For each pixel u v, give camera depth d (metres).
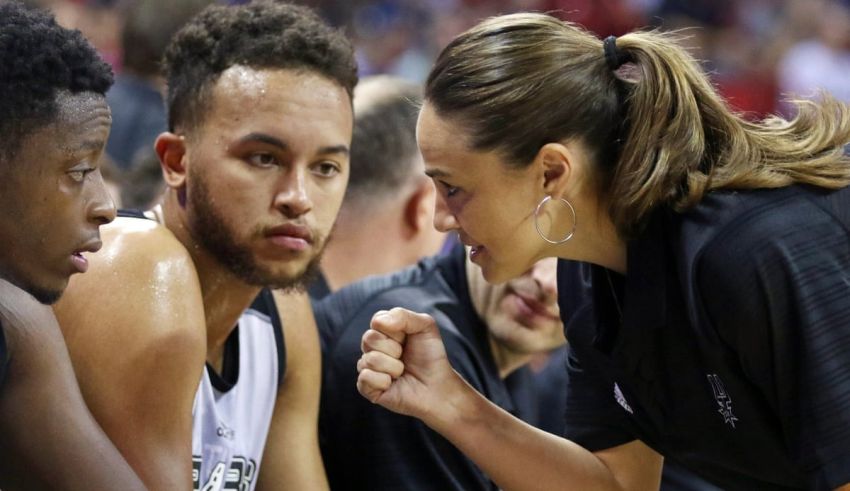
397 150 10.34
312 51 6.70
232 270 6.80
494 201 6.23
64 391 5.59
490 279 6.56
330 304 8.63
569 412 7.47
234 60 6.66
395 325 6.88
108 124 5.60
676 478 10.04
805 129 6.39
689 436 6.73
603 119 6.20
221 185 6.66
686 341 6.35
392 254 10.54
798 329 5.75
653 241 6.23
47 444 5.50
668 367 6.48
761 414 6.27
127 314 6.22
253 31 6.73
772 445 6.38
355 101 10.50
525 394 9.14
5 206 5.35
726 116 6.23
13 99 5.25
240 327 7.39
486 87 6.07
